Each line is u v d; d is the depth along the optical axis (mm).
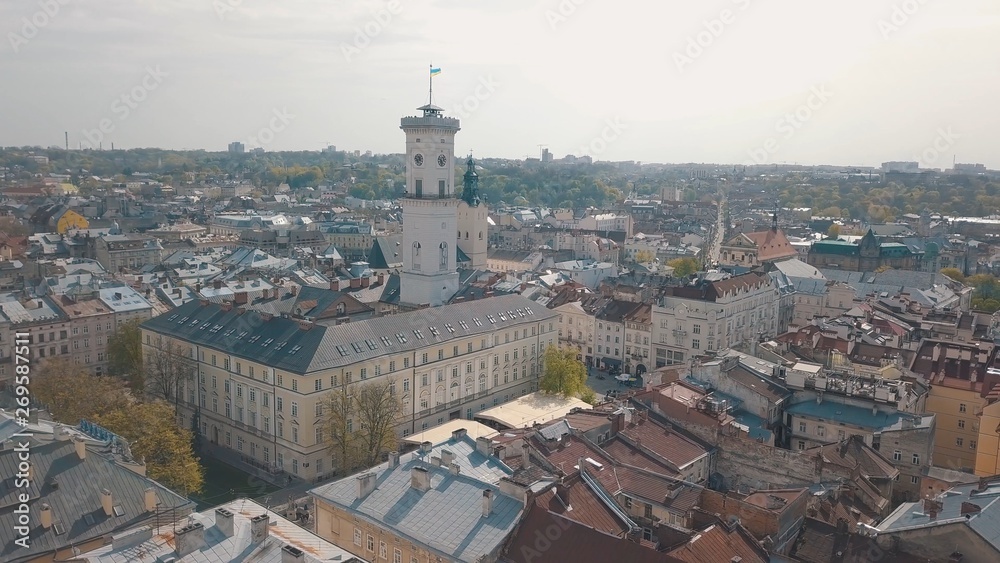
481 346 173375
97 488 86438
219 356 155250
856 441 115938
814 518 89750
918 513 88125
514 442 103312
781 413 130875
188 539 67188
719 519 81938
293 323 151500
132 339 185625
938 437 145625
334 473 144875
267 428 146375
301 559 62531
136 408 125000
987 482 92375
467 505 83875
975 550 77812
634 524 84875
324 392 141125
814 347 163625
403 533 81688
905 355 157375
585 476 89500
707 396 126438
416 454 95875
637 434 113438
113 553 68062
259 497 134250
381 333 154250
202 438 162500
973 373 145625
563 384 168625
